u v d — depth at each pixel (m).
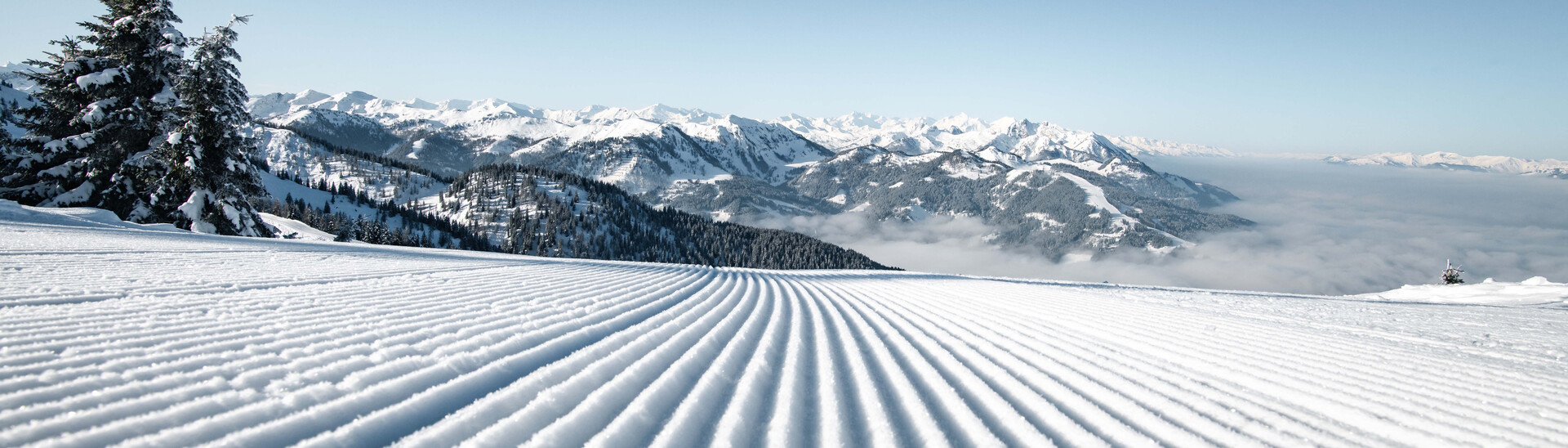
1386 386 3.58
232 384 2.59
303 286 6.02
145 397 2.35
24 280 5.21
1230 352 4.66
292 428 2.20
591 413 2.66
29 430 1.96
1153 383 3.61
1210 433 2.72
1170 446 2.56
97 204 19.45
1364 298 13.97
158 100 20.19
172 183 19.86
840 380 3.56
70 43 19.80
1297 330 5.93
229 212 20.64
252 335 3.55
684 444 2.39
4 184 19.11
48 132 19.95
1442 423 2.85
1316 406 3.14
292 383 2.69
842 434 2.62
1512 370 4.07
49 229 11.19
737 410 2.86
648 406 2.81
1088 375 3.80
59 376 2.48
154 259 7.73
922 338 5.18
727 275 13.13
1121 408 3.09
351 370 2.96
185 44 20.50
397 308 4.94
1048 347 4.77
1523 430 2.74
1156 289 15.33
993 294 10.09
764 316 6.46
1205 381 3.69
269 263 8.16
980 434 2.68
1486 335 5.85
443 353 3.44
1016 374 3.82
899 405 3.07
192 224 19.75
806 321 6.18
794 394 3.21
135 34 20.02
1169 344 4.97
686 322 5.50
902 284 12.87
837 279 15.12
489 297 6.07
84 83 18.81
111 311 4.04
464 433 2.29
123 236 11.17
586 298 6.50
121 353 2.92
